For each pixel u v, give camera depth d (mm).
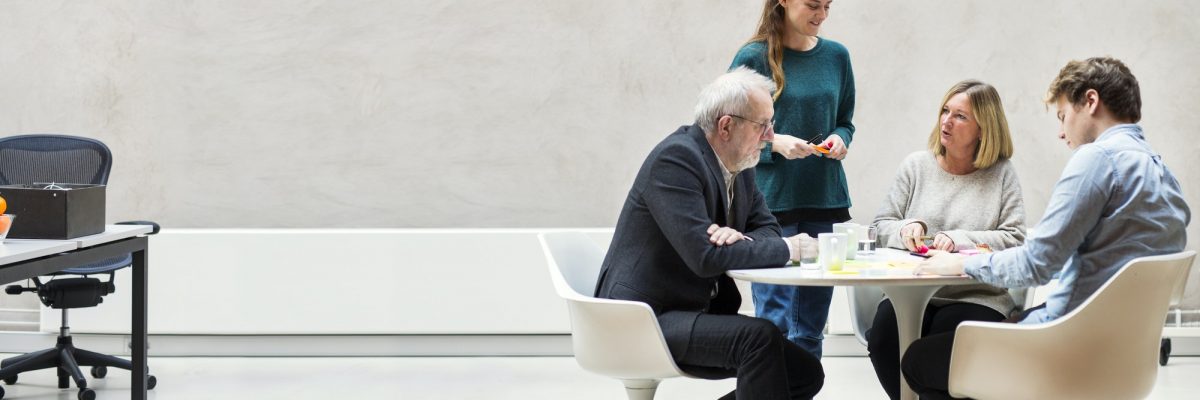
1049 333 2482
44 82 5621
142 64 5621
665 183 2904
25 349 5480
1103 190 2562
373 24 5617
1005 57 5527
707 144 3000
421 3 5602
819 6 3633
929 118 5582
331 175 5672
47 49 5605
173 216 5680
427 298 5383
